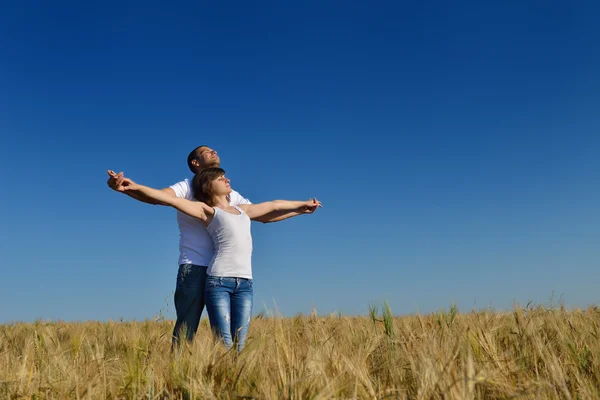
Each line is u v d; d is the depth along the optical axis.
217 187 4.80
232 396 2.69
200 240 4.82
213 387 2.88
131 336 4.70
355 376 2.67
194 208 4.55
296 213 5.36
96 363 3.19
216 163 5.28
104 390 2.84
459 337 3.49
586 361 3.34
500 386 2.62
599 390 2.76
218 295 4.49
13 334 6.65
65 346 4.38
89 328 6.67
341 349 3.47
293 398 2.55
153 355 3.51
